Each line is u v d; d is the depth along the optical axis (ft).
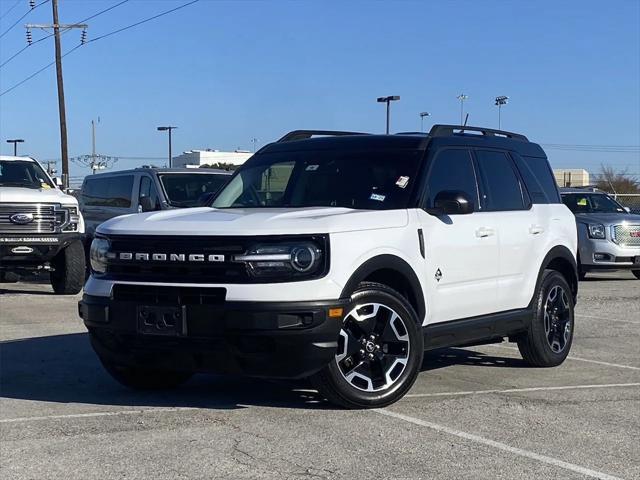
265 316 17.43
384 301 19.20
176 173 48.37
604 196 59.21
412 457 16.11
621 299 45.85
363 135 23.80
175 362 18.83
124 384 21.54
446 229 21.39
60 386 22.57
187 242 18.40
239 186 23.99
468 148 23.57
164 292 18.39
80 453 16.30
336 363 18.62
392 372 19.58
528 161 26.35
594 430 18.29
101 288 19.39
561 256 26.25
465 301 22.06
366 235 19.04
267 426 18.16
